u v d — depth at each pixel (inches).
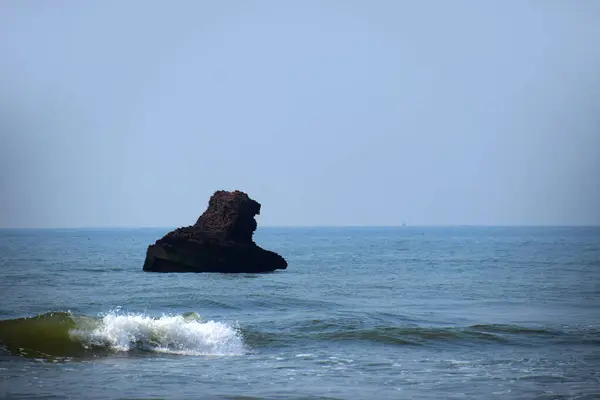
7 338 2319.1
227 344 2497.5
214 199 6456.7
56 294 4377.5
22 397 1748.3
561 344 2618.1
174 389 1875.0
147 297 4165.8
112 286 4970.5
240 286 5049.2
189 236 6284.5
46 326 2395.4
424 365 2241.6
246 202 6348.4
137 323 2465.6
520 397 1845.5
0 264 7721.5
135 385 1905.8
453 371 2153.1
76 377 1975.9
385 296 4478.3
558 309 3777.1
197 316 2691.9
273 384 1957.4
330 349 2484.0
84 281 5403.5
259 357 2340.1
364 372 2130.9
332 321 3093.0
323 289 4928.6
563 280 5797.2
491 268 7485.2
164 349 2400.3
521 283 5511.8
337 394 1859.0
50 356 2224.4
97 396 1782.7
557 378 2063.2
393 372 2134.6
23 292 4505.4
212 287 4931.1
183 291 4616.1
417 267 7716.5
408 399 1818.4
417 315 3459.6
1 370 2025.1
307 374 2092.8
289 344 2556.6
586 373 2132.1
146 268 6397.6
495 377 2071.9
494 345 2591.0
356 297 4389.8
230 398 1800.0
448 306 3919.8
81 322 2437.3
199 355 2351.1
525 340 2682.1
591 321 3262.8
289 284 5300.2
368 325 3034.0
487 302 4141.2
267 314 3469.5
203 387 1907.0
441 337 2694.4
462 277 6190.9
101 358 2241.6
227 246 6240.2
